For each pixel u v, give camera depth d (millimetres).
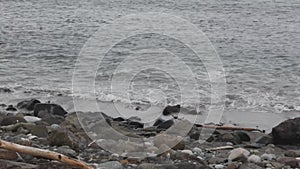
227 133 12148
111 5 53375
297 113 15742
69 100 16156
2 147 7934
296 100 17250
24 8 50844
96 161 8555
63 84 19266
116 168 8055
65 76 20812
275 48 28578
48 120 12461
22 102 15672
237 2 55000
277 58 25344
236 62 24172
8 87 18844
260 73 21547
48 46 28328
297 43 30594
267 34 34625
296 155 10398
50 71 21781
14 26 37312
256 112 15648
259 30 36625
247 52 27141
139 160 8742
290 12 46969
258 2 54844
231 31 36156
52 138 9469
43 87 18750
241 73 21484
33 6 52719
